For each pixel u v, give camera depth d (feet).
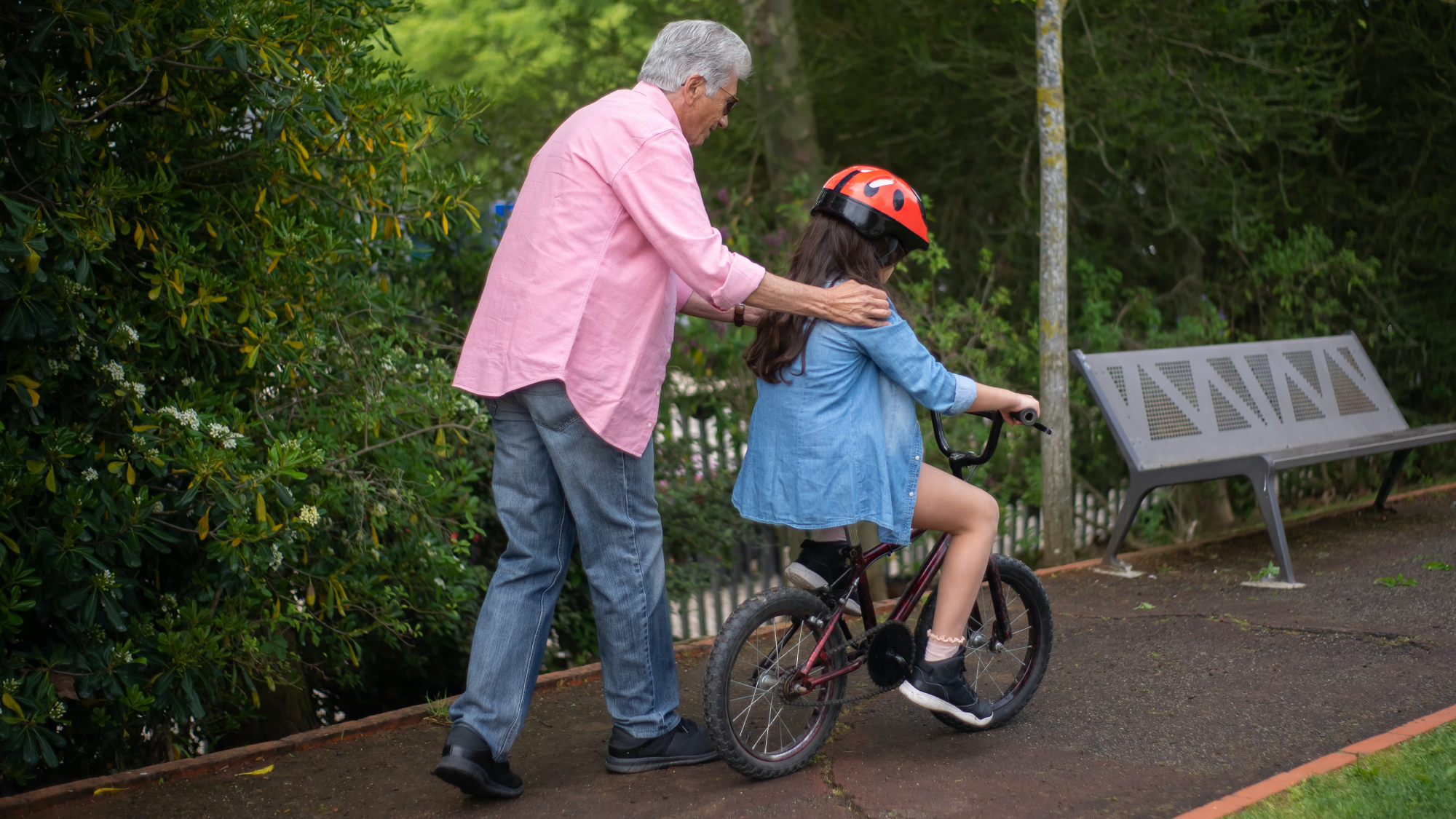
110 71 9.95
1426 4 25.94
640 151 8.85
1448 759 8.88
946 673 10.02
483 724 9.27
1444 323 28.07
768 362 9.54
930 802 9.04
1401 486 28.19
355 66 12.28
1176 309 27.02
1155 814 8.60
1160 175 25.32
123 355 10.61
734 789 9.54
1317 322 25.68
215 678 11.60
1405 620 13.41
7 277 8.98
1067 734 10.52
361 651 14.35
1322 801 8.33
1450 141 27.30
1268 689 11.41
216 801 9.76
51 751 9.62
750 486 9.81
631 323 9.13
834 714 10.09
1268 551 17.89
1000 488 23.09
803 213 21.50
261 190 11.76
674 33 9.30
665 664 10.06
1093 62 23.27
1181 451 17.28
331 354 13.33
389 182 13.33
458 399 14.07
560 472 9.32
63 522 9.60
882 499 9.35
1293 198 27.22
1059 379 18.89
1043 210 18.74
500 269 9.31
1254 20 23.82
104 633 10.15
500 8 19.61
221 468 10.18
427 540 13.91
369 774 10.36
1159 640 13.43
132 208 10.57
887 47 24.47
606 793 9.61
